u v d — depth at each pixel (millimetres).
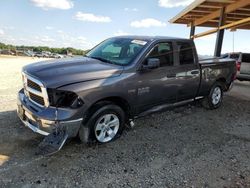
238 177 4023
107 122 4801
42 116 4180
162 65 5684
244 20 11336
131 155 4520
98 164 4156
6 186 3477
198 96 7031
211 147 5051
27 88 4676
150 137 5328
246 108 8289
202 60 7020
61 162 4148
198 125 6254
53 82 4180
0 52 71438
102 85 4520
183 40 6285
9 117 5938
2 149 4426
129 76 4938
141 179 3826
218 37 13727
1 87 9945
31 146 4586
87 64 4934
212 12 14859
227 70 7809
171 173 4031
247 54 14680
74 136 4367
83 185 3605
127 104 5055
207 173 4090
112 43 5953
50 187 3520
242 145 5230
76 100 4250
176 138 5375
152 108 5637
